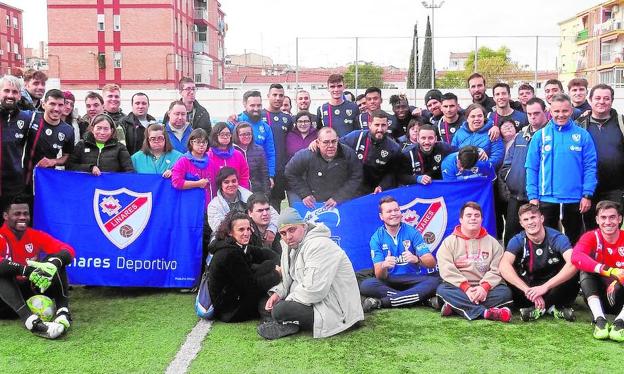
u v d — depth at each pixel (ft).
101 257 20.70
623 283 16.26
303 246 16.21
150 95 92.53
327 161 21.85
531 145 19.56
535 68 85.46
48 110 20.29
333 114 27.37
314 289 15.75
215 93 88.38
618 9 168.76
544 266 17.72
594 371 13.51
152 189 20.72
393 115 28.66
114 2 159.63
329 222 21.70
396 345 15.25
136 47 160.56
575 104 24.47
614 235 16.96
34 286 17.25
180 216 20.72
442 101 25.26
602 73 115.14
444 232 21.80
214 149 21.36
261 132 25.39
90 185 20.68
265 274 17.10
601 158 19.89
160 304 19.33
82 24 160.35
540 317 17.60
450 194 21.81
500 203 23.11
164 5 159.74
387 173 22.98
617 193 20.07
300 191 22.00
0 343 15.48
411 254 19.25
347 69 85.35
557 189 19.12
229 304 17.13
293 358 14.39
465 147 21.27
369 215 21.63
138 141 23.97
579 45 163.84
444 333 16.17
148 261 20.72
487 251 18.12
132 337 15.99
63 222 20.61
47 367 13.88
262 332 15.84
